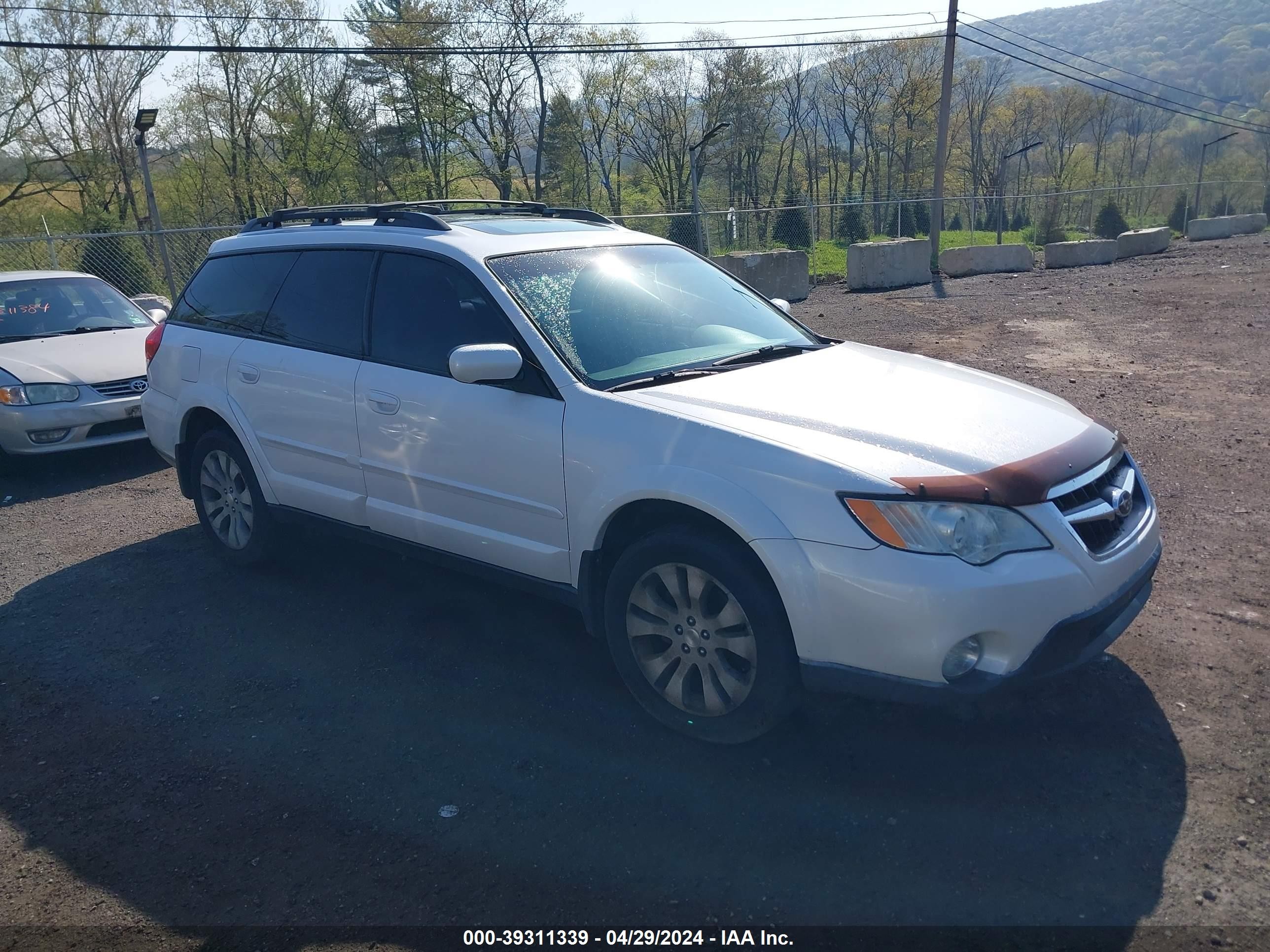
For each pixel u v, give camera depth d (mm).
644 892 2658
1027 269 21875
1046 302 15039
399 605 4688
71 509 6652
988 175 60312
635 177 49875
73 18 30641
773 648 3051
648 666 3434
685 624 3281
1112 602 3041
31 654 4340
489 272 3941
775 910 2568
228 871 2826
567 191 43281
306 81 35812
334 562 5297
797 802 3016
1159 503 5582
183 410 5184
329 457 4438
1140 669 3729
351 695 3822
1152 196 48125
